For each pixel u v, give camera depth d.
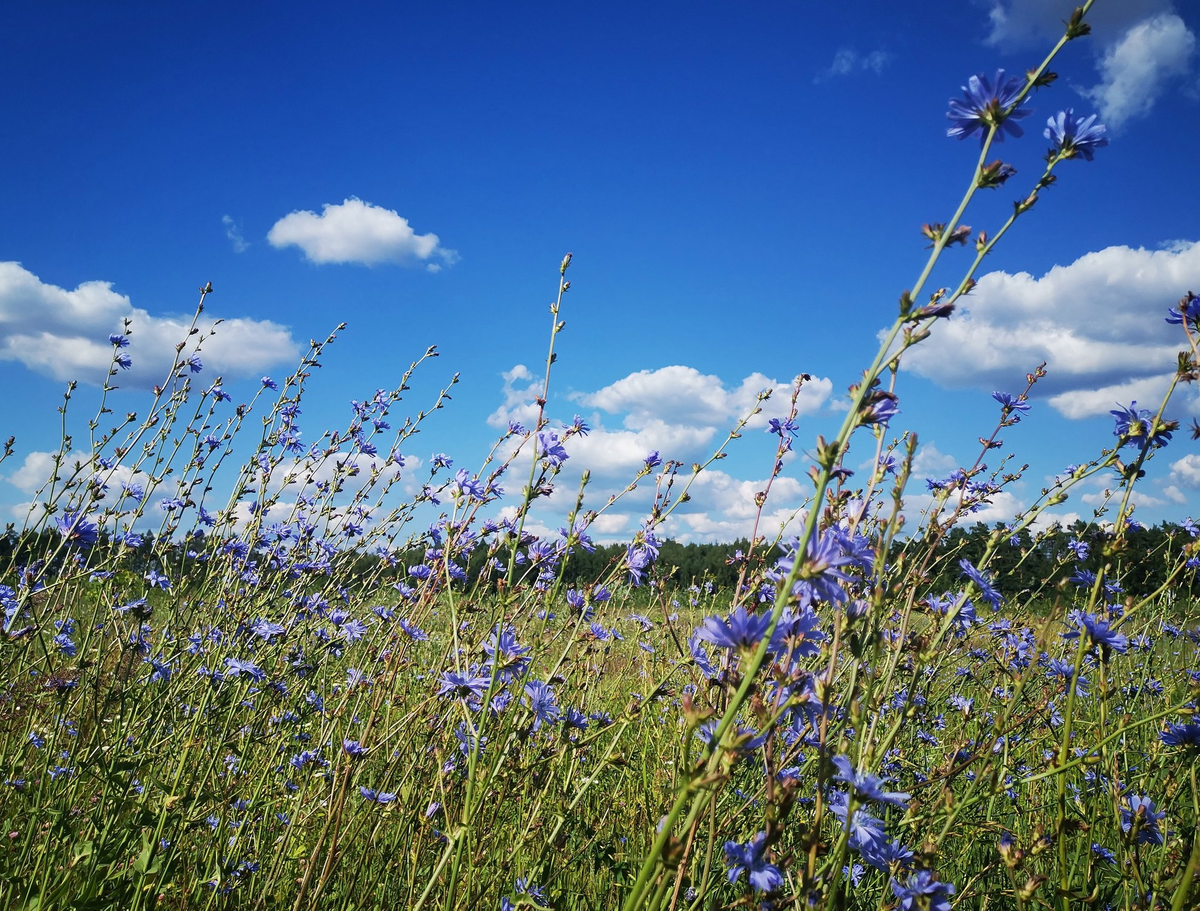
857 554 0.50
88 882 0.67
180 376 1.32
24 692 0.90
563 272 0.69
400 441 1.43
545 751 0.77
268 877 0.77
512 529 0.81
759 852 0.49
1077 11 0.44
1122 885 0.71
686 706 0.43
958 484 0.72
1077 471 0.63
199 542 1.41
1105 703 0.62
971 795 0.62
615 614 1.26
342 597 1.30
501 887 0.71
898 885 0.52
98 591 1.02
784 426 0.78
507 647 0.67
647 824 0.84
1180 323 0.60
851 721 0.50
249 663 0.87
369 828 0.82
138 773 0.76
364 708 0.95
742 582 0.69
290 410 1.42
